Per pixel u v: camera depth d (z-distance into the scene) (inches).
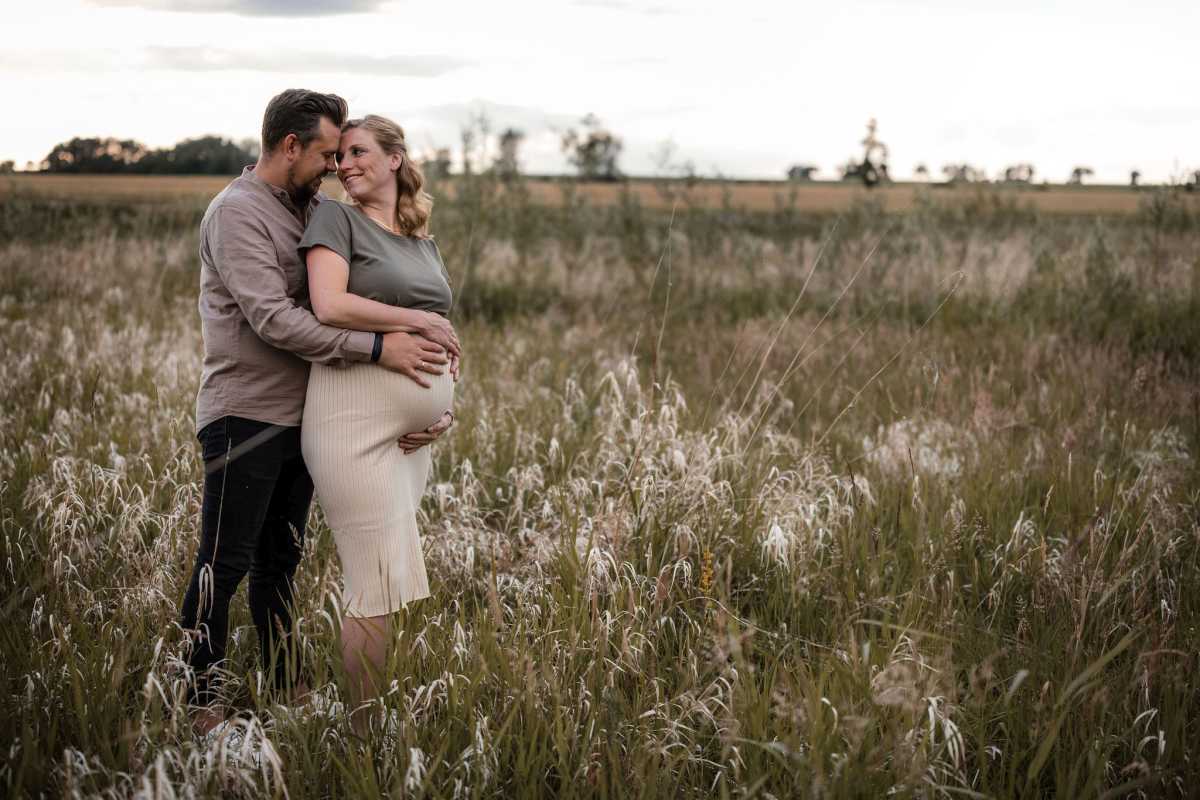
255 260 110.3
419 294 116.7
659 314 406.0
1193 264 373.1
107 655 108.3
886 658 110.7
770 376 275.7
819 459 186.7
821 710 97.4
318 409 113.3
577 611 121.2
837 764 89.4
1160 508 157.6
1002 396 252.2
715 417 203.9
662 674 116.9
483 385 255.4
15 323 324.5
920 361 276.8
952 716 104.5
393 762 96.2
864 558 143.9
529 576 141.9
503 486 187.3
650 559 140.9
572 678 109.3
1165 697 106.6
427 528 160.7
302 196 119.9
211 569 113.5
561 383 259.6
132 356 265.4
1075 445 189.6
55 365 258.7
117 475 161.3
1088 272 380.2
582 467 182.2
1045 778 101.0
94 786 88.6
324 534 159.3
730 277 476.4
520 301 428.8
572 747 99.1
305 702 105.4
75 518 145.7
